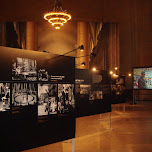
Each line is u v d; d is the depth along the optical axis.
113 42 24.30
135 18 21.41
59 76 5.64
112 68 24.16
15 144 4.54
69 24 25.38
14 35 25.92
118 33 24.47
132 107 16.58
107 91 8.72
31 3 17.44
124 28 25.06
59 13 12.64
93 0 16.83
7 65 4.43
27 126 4.79
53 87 5.45
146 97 23.75
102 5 18.20
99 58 28.44
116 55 24.39
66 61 5.88
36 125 4.99
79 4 17.59
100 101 8.34
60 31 26.34
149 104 19.03
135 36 25.27
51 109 5.38
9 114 4.44
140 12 19.69
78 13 20.03
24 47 26.45
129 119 10.91
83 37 23.20
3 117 4.33
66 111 5.81
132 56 25.45
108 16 21.14
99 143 6.35
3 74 4.36
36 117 4.99
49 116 5.32
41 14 20.55
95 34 28.16
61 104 5.67
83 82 7.69
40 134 5.08
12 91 4.51
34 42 24.78
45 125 5.21
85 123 9.98
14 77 4.56
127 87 25.52
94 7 18.45
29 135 4.83
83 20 22.55
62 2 17.20
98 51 28.72
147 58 23.98
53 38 26.45
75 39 26.00
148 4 17.59
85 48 23.11
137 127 8.82
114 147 5.89
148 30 23.61
